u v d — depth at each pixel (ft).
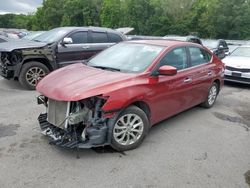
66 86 13.85
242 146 16.07
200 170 13.30
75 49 29.17
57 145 14.35
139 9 163.22
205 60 21.30
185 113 21.24
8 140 15.37
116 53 18.04
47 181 11.92
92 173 12.59
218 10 143.43
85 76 14.82
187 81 18.31
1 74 27.84
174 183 12.21
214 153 15.05
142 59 16.57
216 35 148.46
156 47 17.61
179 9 167.73
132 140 14.88
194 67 19.47
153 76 15.64
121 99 13.75
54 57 27.78
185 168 13.39
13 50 25.52
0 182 11.74
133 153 14.52
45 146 14.78
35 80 26.96
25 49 26.13
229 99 26.32
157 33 161.27
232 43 74.43
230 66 31.71
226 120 20.24
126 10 170.40
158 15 163.63
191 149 15.33
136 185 11.93
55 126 14.39
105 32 32.14
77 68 16.43
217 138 16.98
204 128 18.43
